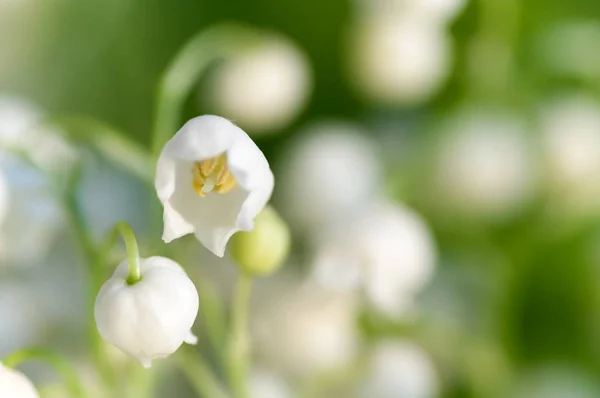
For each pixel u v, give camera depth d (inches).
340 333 8.6
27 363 8.4
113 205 9.1
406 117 9.9
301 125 10.2
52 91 10.4
